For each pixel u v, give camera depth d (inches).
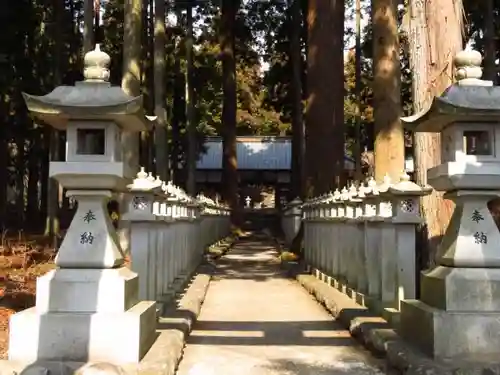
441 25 343.9
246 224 1691.7
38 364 197.2
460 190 223.8
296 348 280.7
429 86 345.1
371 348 269.4
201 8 1289.4
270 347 283.0
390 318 289.9
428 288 235.9
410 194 289.3
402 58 971.3
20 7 787.4
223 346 284.4
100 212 220.4
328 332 319.9
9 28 774.5
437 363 208.7
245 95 1802.4
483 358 211.3
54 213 784.3
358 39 1200.2
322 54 721.0
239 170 1615.4
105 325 205.0
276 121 1820.9
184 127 1381.6
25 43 847.7
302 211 727.7
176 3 1176.8
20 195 1089.4
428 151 351.6
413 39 357.4
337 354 268.8
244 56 1427.2
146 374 194.7
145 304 232.2
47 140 1015.6
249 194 2113.7
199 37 1349.7
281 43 1314.0
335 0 732.0
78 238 215.9
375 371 240.1
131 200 294.0
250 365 249.3
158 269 324.2
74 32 1007.6
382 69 397.1
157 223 317.4
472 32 917.8
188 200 464.4
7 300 343.3
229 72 1275.8
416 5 355.9
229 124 1285.7
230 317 369.4
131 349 205.0
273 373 237.3
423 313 225.1
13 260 505.0
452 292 216.8
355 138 1268.5
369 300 337.1
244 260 804.0
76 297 209.2
